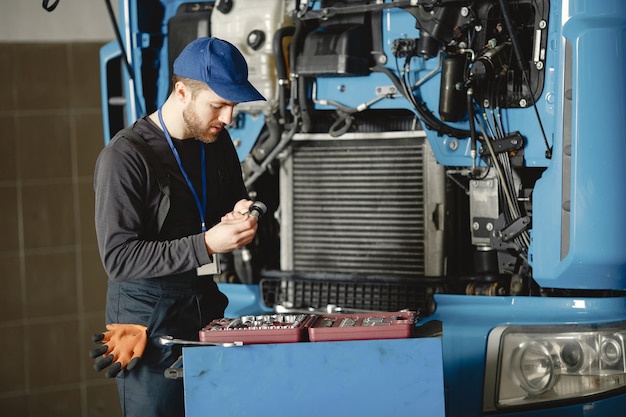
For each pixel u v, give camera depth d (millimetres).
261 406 2498
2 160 5539
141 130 2842
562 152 3006
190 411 2504
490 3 3168
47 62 5594
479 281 3328
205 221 2947
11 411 5652
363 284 3506
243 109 3664
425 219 3434
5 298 5602
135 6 3879
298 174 3670
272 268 3791
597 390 2961
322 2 3486
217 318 2988
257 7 3566
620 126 2918
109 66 4109
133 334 2803
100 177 2729
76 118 5680
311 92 3555
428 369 2471
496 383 3000
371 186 3529
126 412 2857
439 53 3283
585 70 2932
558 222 3029
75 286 5754
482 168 3262
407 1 3246
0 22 5488
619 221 2924
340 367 2480
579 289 3189
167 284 2857
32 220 5629
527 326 2992
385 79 3412
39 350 5695
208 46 2711
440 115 3248
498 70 3119
